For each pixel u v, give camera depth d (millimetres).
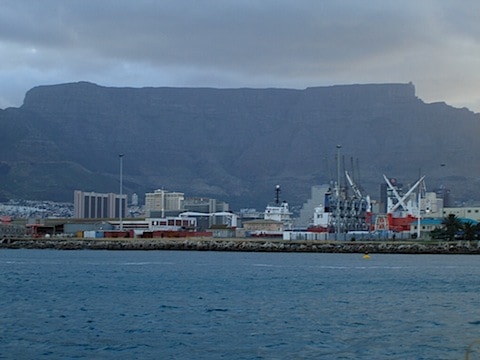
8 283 143500
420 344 75438
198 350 72438
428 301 112938
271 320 91375
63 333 81688
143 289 131375
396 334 81188
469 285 141500
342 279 155000
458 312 99625
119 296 118938
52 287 135000
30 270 181000
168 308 103000
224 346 74375
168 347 73875
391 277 161125
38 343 75938
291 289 132500
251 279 154125
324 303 109812
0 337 79250
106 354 70688
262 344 75438
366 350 72500
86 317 93812
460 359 68750
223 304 108000
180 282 146125
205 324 88000
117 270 181125
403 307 105188
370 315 96312
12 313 97750
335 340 77562
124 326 86438
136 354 70688
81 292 125750
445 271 181250
